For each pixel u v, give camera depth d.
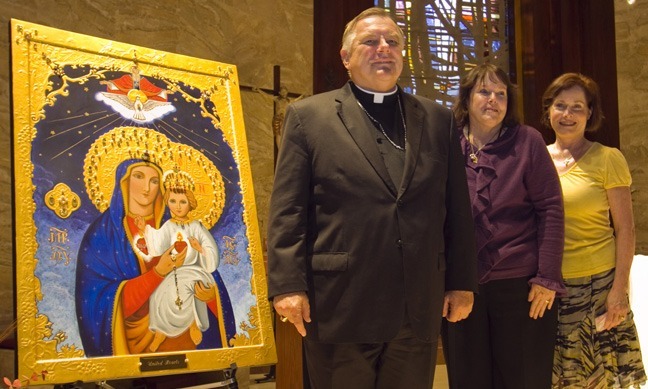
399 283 2.44
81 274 2.93
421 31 6.68
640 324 3.88
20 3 4.88
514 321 3.15
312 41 6.38
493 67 3.35
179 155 3.32
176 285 3.14
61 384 2.88
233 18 5.99
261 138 6.05
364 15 2.74
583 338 3.50
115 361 2.90
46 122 3.02
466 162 3.29
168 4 5.57
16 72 3.00
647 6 6.69
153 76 3.38
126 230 3.09
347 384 2.49
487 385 3.18
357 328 2.42
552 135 6.64
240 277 3.33
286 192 2.54
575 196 3.57
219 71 3.59
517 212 3.22
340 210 2.49
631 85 6.70
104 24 5.27
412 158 2.56
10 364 4.41
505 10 6.94
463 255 2.65
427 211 2.53
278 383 4.25
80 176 3.04
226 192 3.41
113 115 3.20
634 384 3.50
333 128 2.57
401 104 2.69
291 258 2.46
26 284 2.82
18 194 2.88
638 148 6.60
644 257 3.95
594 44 6.77
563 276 3.54
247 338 3.26
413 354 2.50
